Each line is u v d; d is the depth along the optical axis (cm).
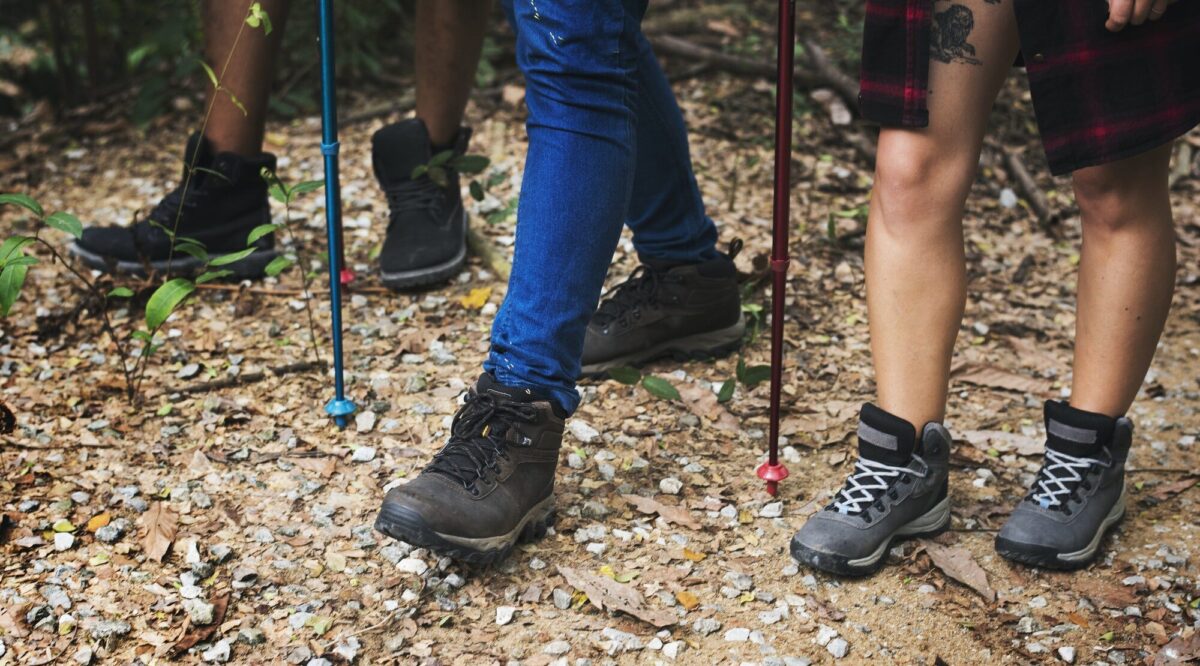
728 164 357
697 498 210
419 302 275
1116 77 168
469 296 276
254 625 174
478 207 321
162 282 271
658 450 223
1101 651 178
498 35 423
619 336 245
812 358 261
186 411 230
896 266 183
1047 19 168
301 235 305
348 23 396
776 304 198
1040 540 193
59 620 173
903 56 173
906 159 177
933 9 170
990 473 223
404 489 177
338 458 216
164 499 203
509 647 172
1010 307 295
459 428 186
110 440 219
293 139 366
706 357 256
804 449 227
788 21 180
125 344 254
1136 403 254
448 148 281
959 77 172
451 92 271
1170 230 188
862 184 352
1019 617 185
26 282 279
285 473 211
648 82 223
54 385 238
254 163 272
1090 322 193
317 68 395
